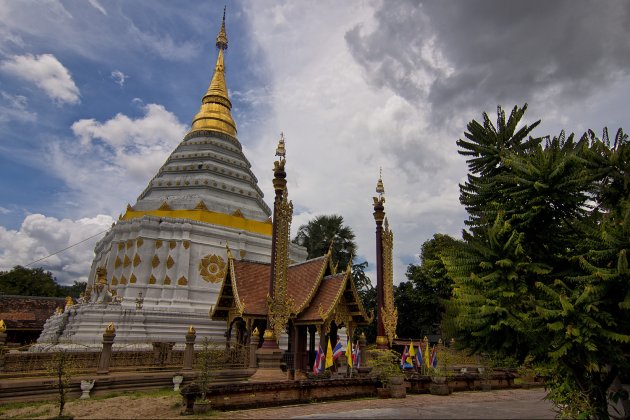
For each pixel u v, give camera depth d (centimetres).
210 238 3425
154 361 1984
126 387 1691
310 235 4912
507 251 1004
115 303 2698
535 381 2325
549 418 1252
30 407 1410
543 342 962
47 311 4288
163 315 2783
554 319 921
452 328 1045
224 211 3741
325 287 2158
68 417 1195
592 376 1041
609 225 979
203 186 3853
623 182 1031
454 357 2908
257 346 1983
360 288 4881
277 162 2025
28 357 1664
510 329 962
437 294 4238
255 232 3700
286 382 1467
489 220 1113
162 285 3130
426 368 2056
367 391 1689
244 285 2183
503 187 1116
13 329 3831
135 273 3114
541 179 1010
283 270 1931
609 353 903
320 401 1530
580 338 867
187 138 4491
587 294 877
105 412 1295
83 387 1579
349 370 1914
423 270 4178
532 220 1061
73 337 2461
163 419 1189
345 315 2142
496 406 1534
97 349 2295
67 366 1460
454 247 1096
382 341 2150
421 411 1356
